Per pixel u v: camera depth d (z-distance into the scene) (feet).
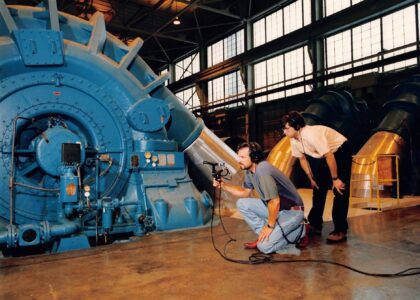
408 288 7.54
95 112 14.53
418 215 17.43
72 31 15.01
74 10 49.93
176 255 10.35
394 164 27.02
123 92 15.08
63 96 13.89
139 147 15.17
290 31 47.67
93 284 7.99
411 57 32.22
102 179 14.58
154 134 15.79
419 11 34.17
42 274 8.70
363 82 36.09
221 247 11.23
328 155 11.29
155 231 13.78
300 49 46.80
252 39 54.03
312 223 13.15
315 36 42.93
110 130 14.84
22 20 13.70
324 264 9.26
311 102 35.81
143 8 51.49
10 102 12.91
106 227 12.89
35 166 12.98
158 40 65.57
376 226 14.58
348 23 39.22
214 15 59.31
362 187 26.99
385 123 28.73
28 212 13.16
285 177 10.66
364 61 39.42
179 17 56.29
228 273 8.67
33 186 12.43
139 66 16.83
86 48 14.28
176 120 18.30
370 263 9.32
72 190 11.79
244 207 11.26
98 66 14.42
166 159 15.38
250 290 7.54
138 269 9.05
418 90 28.58
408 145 28.25
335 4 41.98
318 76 42.22
